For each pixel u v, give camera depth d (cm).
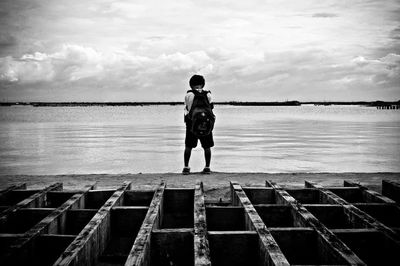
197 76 761
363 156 1438
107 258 353
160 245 327
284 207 410
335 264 283
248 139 2166
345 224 400
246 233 321
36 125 3919
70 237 326
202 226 335
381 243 323
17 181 703
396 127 3384
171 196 482
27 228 402
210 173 780
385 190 540
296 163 1272
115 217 403
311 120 5122
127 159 1380
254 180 704
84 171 1128
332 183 669
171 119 5812
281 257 269
